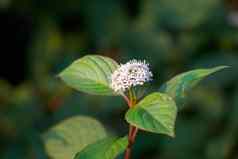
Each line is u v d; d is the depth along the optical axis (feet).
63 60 22.71
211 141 20.06
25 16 23.72
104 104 20.26
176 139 19.89
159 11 22.36
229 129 20.17
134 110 8.07
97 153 8.44
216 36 22.45
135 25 22.61
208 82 20.72
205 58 21.67
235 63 21.21
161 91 8.98
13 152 19.71
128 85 8.62
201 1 22.27
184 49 21.99
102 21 23.17
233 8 24.03
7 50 23.85
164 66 21.66
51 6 23.68
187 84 8.92
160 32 22.16
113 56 22.59
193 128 20.07
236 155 20.13
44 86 22.02
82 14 23.56
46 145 9.93
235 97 20.43
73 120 9.96
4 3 22.31
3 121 20.68
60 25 23.65
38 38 23.38
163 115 7.89
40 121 20.80
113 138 8.70
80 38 23.31
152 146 19.80
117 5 23.34
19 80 23.79
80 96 20.65
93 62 9.28
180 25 22.18
